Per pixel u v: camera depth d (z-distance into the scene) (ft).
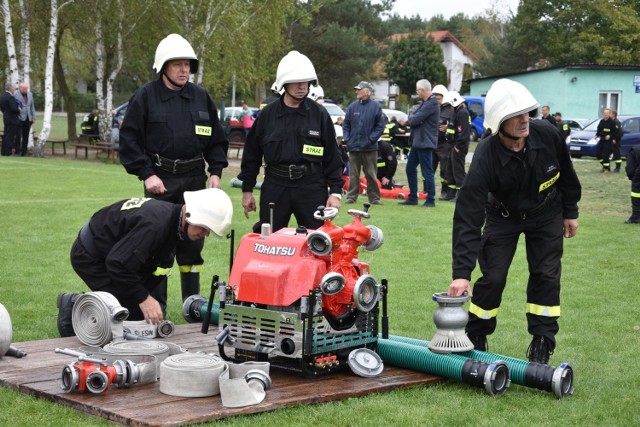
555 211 19.04
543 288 18.88
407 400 16.92
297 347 17.37
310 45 195.00
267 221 25.12
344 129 53.21
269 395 16.57
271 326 17.66
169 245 19.02
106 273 20.16
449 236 40.81
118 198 53.36
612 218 51.47
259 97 183.62
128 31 109.09
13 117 90.53
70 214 45.29
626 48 193.47
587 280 31.30
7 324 18.89
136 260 18.43
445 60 287.48
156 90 24.12
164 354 18.06
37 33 112.16
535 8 206.39
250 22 111.86
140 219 18.63
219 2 104.53
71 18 111.86
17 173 69.36
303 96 24.66
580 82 149.59
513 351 21.50
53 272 30.25
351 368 18.10
